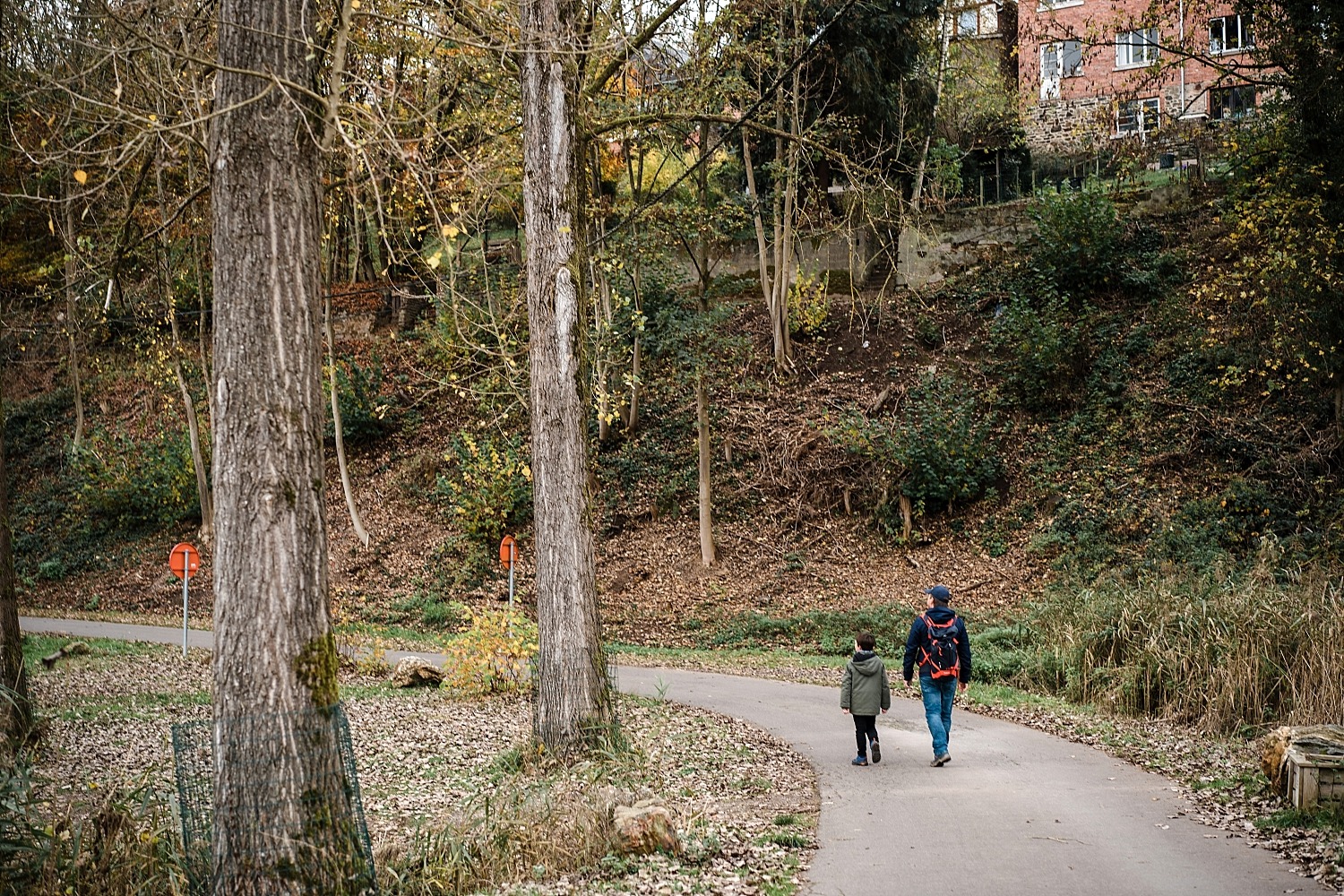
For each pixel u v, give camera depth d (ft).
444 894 23.21
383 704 54.08
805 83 96.99
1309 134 71.31
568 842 25.93
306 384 22.20
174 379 124.36
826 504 96.07
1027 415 96.68
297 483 21.84
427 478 112.88
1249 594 49.21
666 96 66.28
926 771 35.91
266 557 21.31
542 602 37.11
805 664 69.51
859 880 23.65
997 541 86.17
